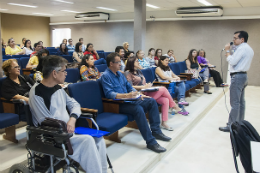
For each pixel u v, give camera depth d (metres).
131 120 2.49
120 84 2.74
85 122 2.07
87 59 3.54
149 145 2.43
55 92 1.78
